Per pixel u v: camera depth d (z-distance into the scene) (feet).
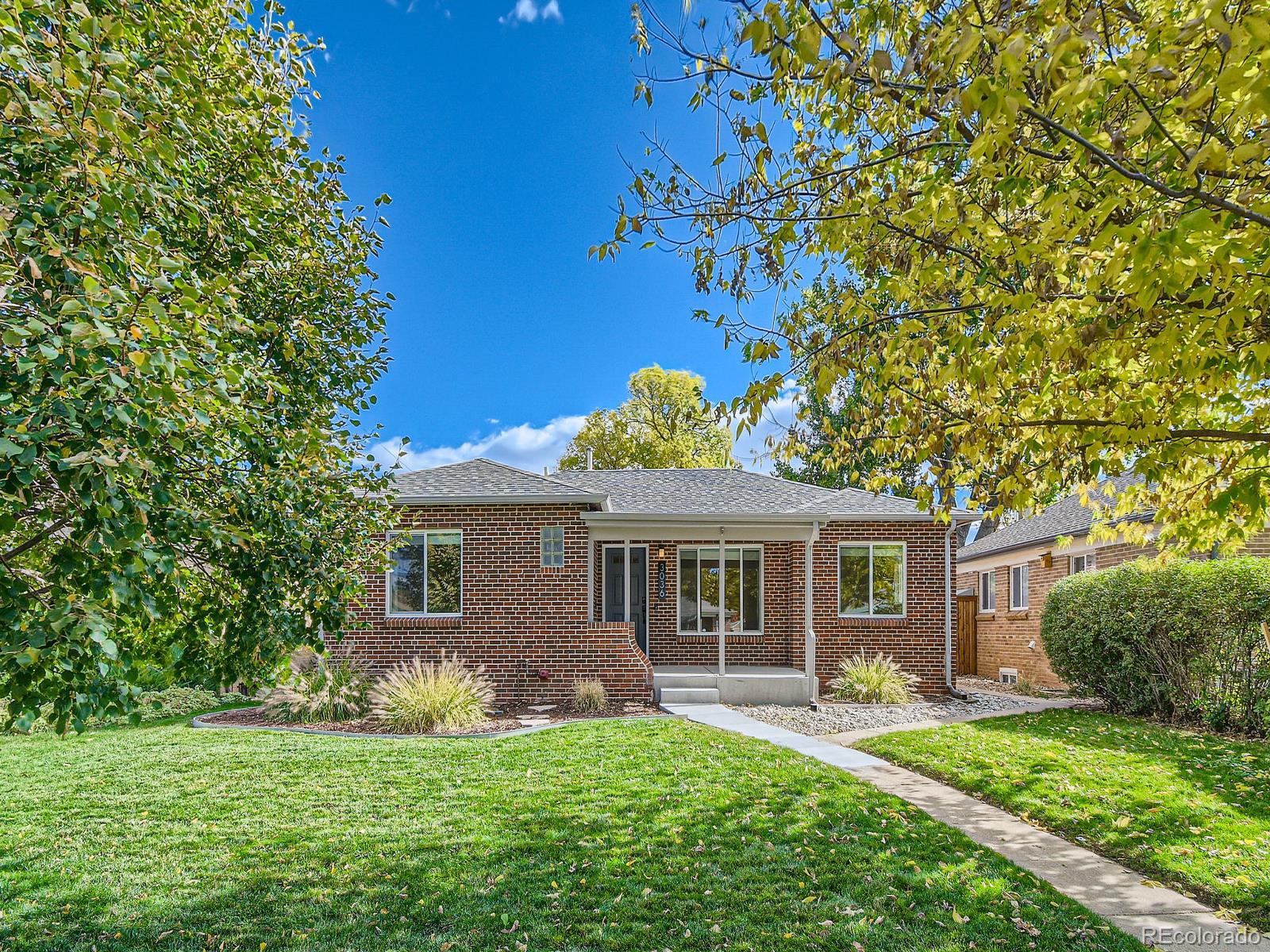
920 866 18.07
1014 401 17.29
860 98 14.92
